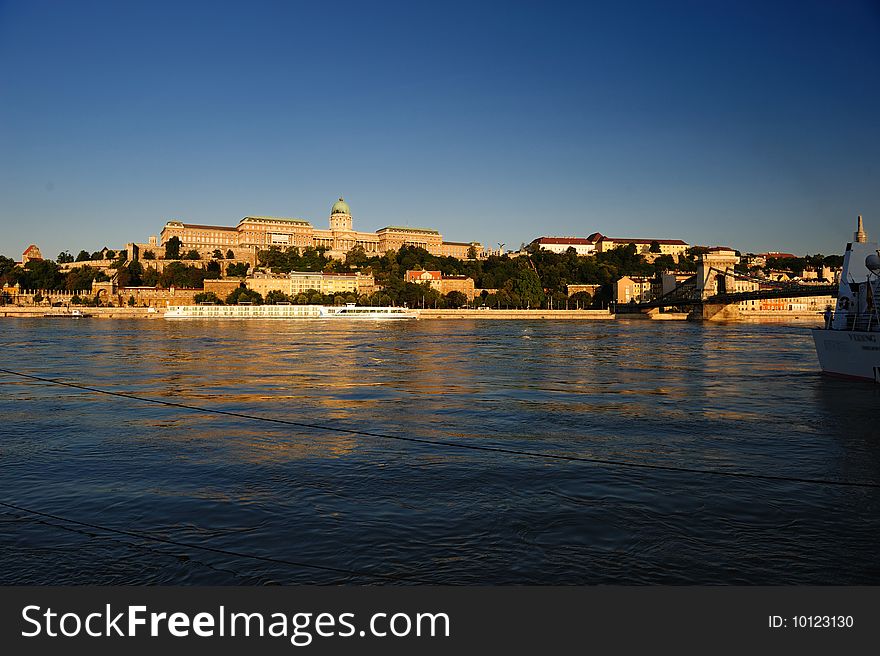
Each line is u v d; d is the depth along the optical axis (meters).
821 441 33.47
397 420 39.91
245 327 193.25
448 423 38.84
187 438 34.25
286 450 31.22
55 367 73.56
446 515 21.27
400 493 23.77
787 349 107.06
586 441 33.44
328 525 20.33
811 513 21.48
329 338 135.38
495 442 33.19
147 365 76.00
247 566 17.48
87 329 178.50
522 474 26.55
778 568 17.27
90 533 19.75
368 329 183.25
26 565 17.58
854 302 63.22
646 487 24.61
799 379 62.16
